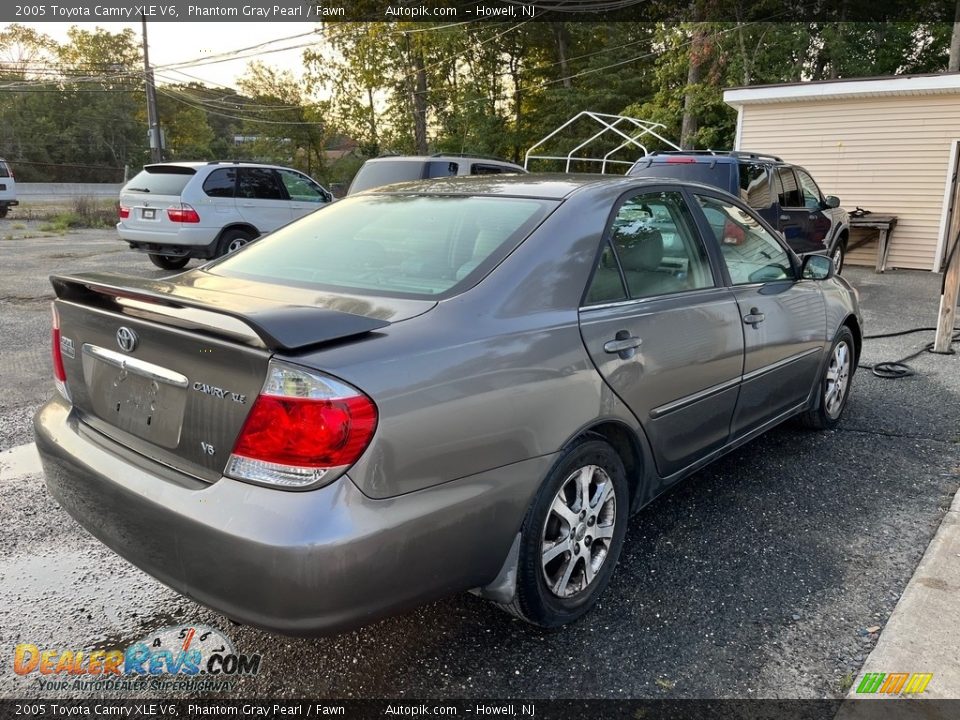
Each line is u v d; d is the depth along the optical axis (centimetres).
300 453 184
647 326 280
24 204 2933
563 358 242
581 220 274
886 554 315
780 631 261
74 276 251
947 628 258
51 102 5612
